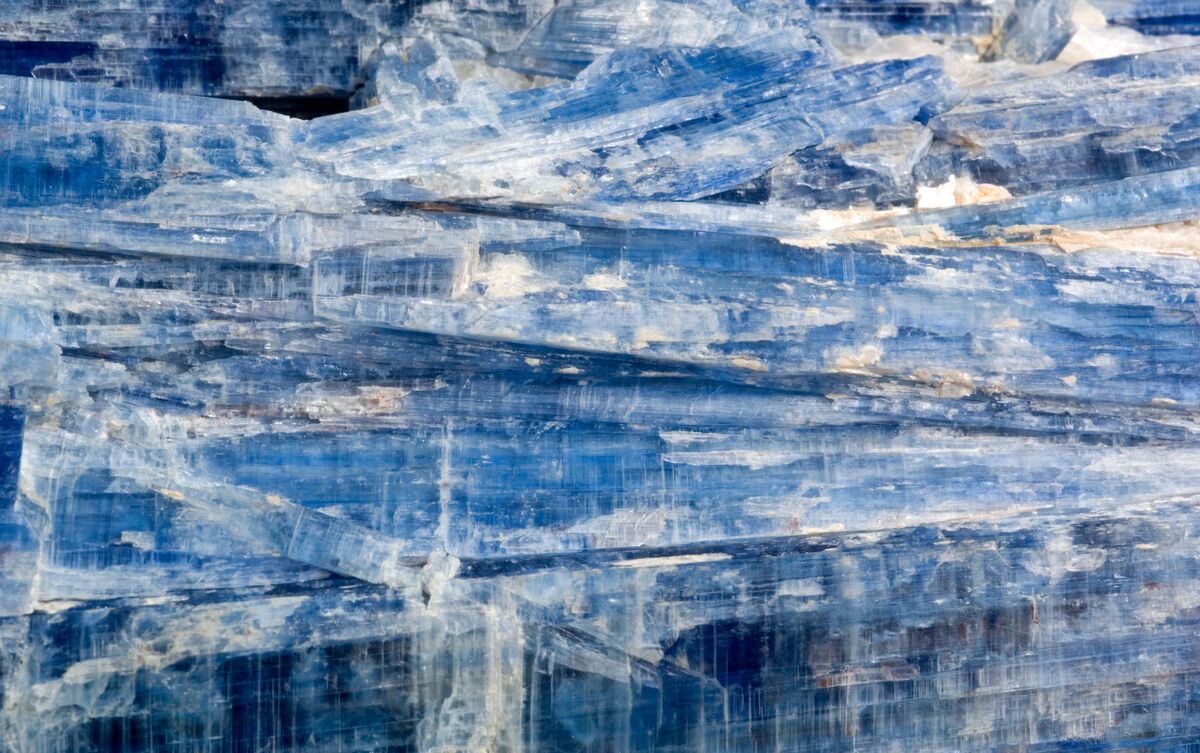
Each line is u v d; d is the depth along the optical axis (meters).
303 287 6.82
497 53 7.73
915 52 8.34
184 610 6.39
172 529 6.51
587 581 6.71
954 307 7.14
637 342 6.93
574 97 7.31
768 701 6.80
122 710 6.29
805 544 6.92
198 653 6.37
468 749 6.55
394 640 6.55
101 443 6.49
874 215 7.46
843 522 6.99
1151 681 7.15
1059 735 7.07
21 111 6.81
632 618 6.72
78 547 6.39
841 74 7.61
